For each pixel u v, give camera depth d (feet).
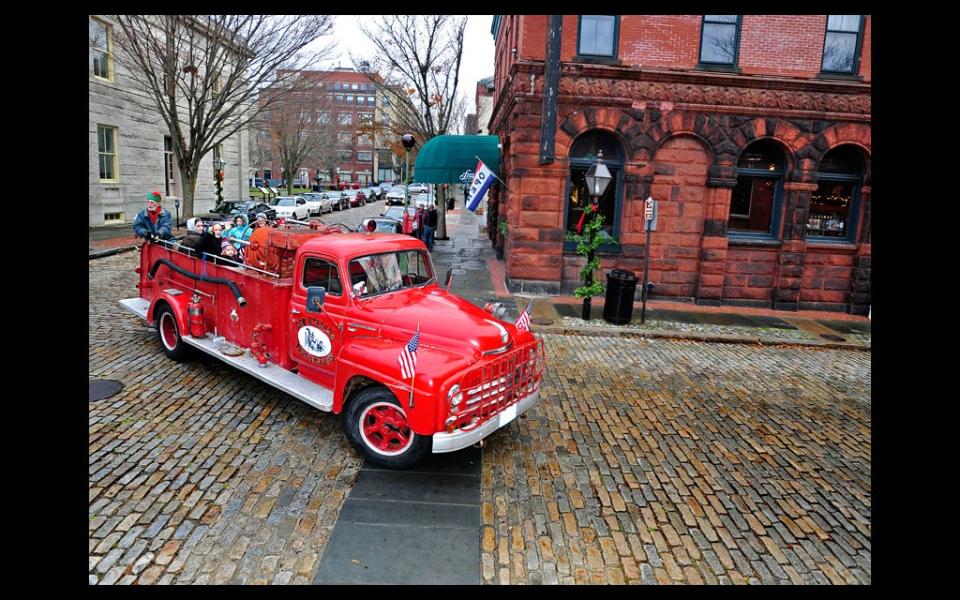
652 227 38.29
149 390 23.40
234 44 77.36
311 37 74.23
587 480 18.30
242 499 16.21
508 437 21.12
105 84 78.07
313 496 16.55
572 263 47.03
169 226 29.25
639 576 13.91
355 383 18.80
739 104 44.32
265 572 13.38
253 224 28.27
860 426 23.57
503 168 57.98
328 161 213.46
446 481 17.74
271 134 156.76
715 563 14.55
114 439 19.19
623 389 26.94
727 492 18.02
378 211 142.41
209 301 24.67
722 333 38.04
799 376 30.37
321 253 20.08
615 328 37.65
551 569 13.96
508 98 50.75
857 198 46.78
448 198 150.92
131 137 83.87
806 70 44.55
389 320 18.99
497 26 71.05
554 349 33.04
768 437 22.30
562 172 44.98
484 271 56.90
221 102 77.25
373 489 17.03
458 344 17.93
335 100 181.37
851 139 45.06
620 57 44.01
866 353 35.94
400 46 76.79
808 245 46.68
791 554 15.05
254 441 19.62
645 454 20.34
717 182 44.93
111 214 80.74
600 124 44.45
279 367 21.80
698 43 44.11
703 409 24.91
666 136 44.68
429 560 13.99
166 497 16.11
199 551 13.99
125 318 34.14
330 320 19.92
